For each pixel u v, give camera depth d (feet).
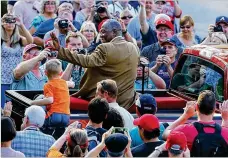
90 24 96.48
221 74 74.54
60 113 74.18
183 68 80.28
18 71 93.25
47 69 74.84
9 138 60.95
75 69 89.30
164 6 105.81
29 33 99.30
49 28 102.73
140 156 60.64
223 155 61.57
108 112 64.08
